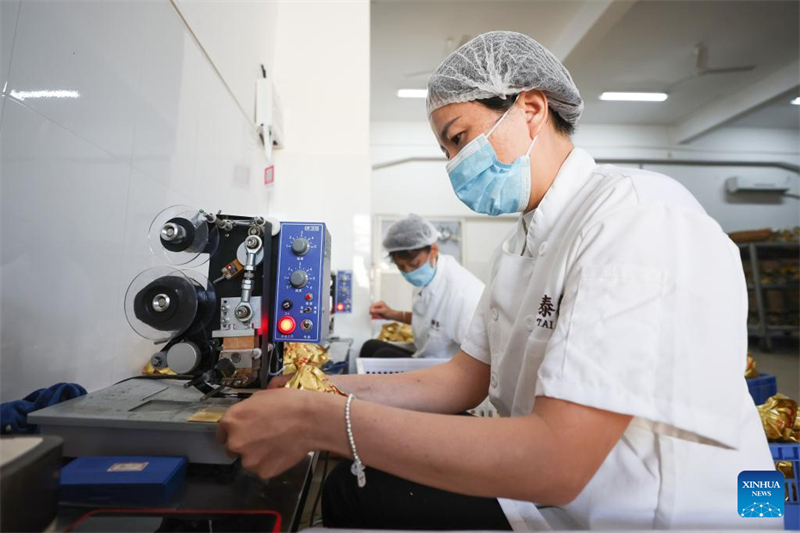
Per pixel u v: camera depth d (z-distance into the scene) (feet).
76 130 2.41
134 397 2.05
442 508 2.08
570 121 2.59
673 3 11.71
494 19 12.35
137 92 3.08
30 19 2.06
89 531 1.41
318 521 2.92
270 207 7.37
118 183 2.85
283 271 2.30
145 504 1.48
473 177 2.49
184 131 3.90
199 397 2.08
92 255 2.58
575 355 1.45
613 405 1.36
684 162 19.44
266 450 1.51
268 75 7.16
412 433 1.41
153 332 2.08
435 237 6.43
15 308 2.00
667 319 1.44
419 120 18.97
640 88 16.37
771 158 19.56
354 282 7.59
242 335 2.07
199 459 1.71
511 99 2.36
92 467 1.56
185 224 1.97
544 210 2.39
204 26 4.37
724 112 17.08
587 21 11.61
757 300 15.35
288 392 1.59
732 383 1.43
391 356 6.44
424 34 12.96
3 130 1.92
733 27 12.73
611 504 1.73
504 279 2.66
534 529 1.89
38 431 1.71
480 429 1.41
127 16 2.93
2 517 0.98
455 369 3.01
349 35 7.88
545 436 1.37
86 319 2.54
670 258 1.52
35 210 2.12
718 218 19.56
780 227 19.56
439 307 6.34
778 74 15.19
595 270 1.58
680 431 1.47
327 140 7.69
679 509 1.65
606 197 1.90
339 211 7.59
